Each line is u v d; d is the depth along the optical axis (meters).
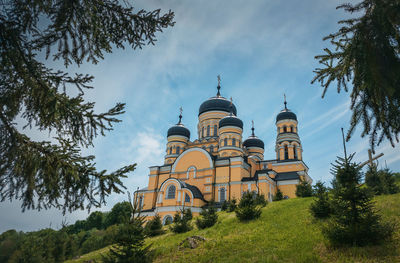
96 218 66.31
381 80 6.15
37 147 8.23
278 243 15.21
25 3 7.23
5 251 13.88
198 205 44.62
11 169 7.58
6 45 7.29
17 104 8.15
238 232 19.53
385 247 11.77
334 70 8.55
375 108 7.11
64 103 8.23
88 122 8.60
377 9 6.02
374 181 24.30
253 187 46.31
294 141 55.75
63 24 7.69
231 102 65.31
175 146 61.84
